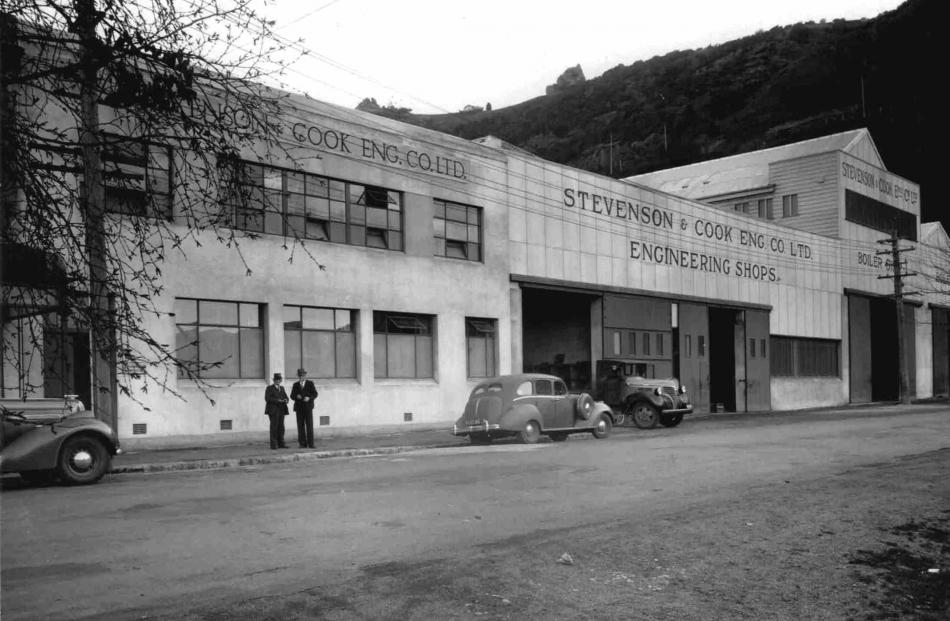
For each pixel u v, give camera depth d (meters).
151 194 4.66
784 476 12.69
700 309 38.88
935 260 60.28
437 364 26.19
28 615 5.56
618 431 25.64
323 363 23.14
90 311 4.39
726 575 6.89
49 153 4.43
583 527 8.59
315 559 7.17
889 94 106.31
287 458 17.53
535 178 30.48
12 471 11.76
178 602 5.87
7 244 4.21
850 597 6.41
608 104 163.50
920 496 10.50
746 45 153.75
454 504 10.10
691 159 125.31
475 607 5.84
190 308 20.00
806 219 51.19
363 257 24.05
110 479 13.85
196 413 19.70
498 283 28.50
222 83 4.72
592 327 33.34
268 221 21.66
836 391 49.31
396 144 25.25
